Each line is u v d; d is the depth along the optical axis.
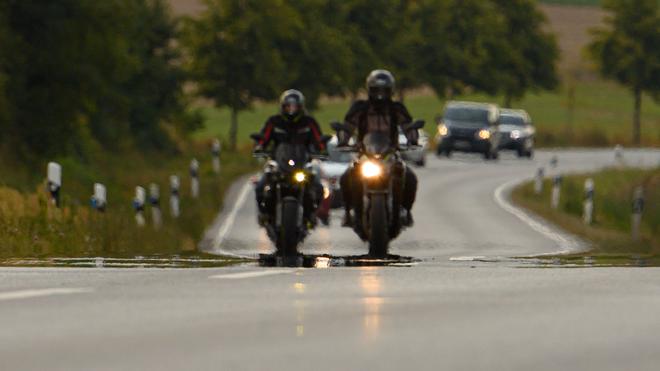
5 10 143.25
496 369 22.09
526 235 90.56
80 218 70.69
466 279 37.22
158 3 191.88
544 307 30.48
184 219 99.50
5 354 23.27
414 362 22.66
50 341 24.77
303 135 59.44
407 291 33.78
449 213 112.19
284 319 28.03
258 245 81.62
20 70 142.25
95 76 147.25
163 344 24.58
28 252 61.31
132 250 69.50
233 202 125.31
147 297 31.67
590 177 178.12
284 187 58.31
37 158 141.25
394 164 56.09
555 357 23.52
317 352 23.73
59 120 143.62
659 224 128.88
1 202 69.06
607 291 34.16
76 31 146.75
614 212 133.62
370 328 26.80
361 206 56.75
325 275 38.03
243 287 34.25
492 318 28.48
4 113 135.25
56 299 30.97
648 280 37.25
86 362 22.45
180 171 165.38
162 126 193.50
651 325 27.66
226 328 26.66
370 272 39.28
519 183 162.38
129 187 132.62
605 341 25.48
